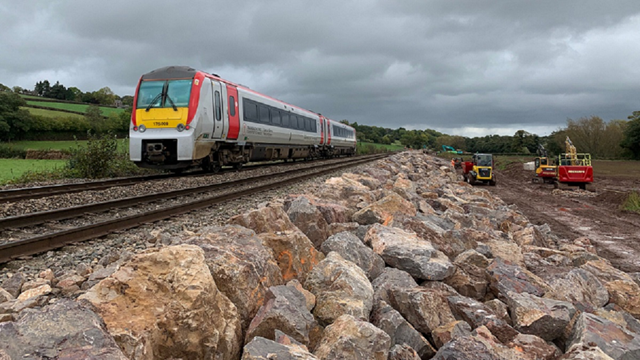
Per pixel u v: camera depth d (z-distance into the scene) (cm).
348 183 1232
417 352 361
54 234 602
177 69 1614
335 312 369
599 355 321
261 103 2175
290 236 461
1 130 7031
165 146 1550
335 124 4081
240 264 352
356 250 527
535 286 513
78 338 211
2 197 979
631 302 542
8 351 193
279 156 2611
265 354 264
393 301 423
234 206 1016
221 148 1845
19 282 413
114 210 910
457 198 1405
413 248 534
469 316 423
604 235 1209
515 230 1013
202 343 272
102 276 413
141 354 239
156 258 299
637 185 2869
